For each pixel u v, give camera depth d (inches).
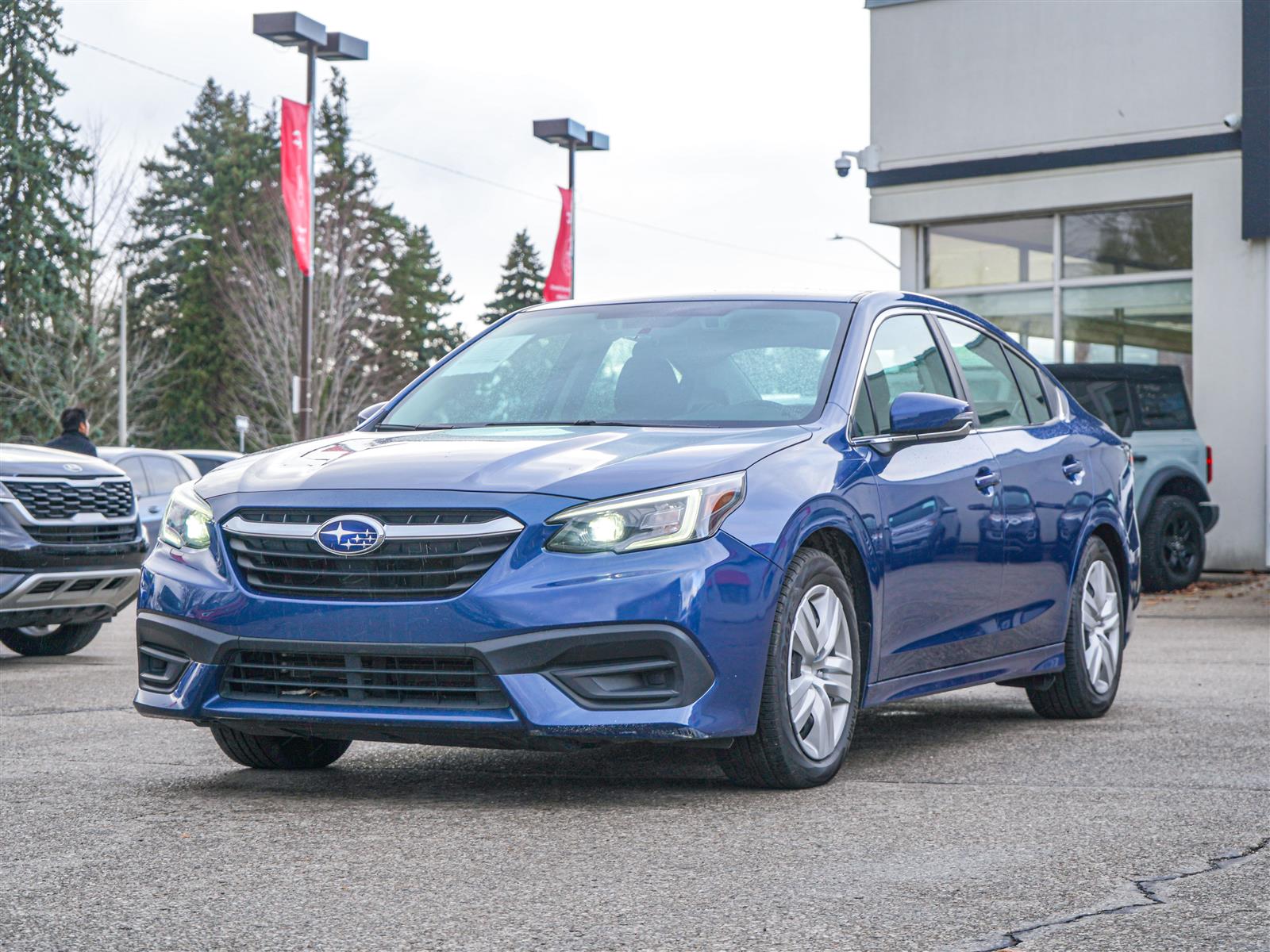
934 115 664.4
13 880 146.6
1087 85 629.6
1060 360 648.4
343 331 2198.6
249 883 145.3
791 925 131.3
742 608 179.5
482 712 175.0
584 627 172.9
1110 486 270.5
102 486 369.7
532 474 180.4
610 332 228.8
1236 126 594.6
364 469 185.6
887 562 204.8
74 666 363.9
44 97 1959.9
